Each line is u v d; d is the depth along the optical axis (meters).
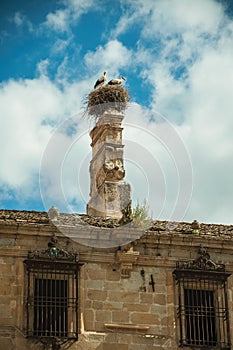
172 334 30.52
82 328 30.05
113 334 30.16
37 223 30.83
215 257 31.80
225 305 30.98
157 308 30.78
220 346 30.55
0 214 31.38
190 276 31.11
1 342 29.36
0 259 30.30
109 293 30.67
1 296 29.94
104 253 31.03
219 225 33.31
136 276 31.02
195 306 30.89
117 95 35.88
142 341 30.22
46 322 29.91
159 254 31.45
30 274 30.27
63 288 30.45
